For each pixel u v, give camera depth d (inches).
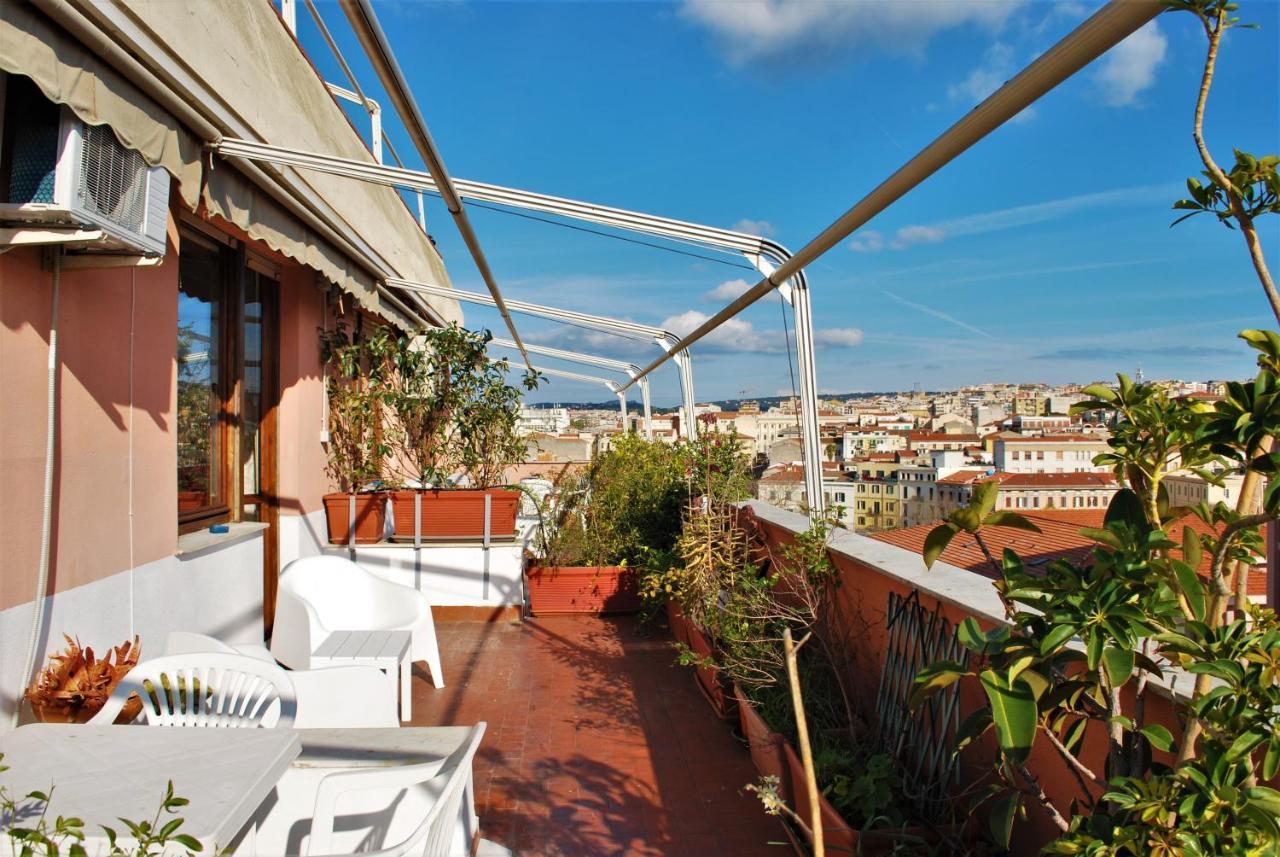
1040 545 140.7
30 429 97.4
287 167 161.2
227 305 181.2
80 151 92.3
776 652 133.7
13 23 82.8
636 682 184.4
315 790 90.4
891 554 128.0
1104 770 70.6
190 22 122.7
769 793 74.4
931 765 98.6
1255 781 52.9
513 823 118.1
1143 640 65.2
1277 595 57.4
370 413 250.7
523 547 251.8
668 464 262.8
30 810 64.6
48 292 101.2
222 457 178.5
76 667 98.0
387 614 179.3
